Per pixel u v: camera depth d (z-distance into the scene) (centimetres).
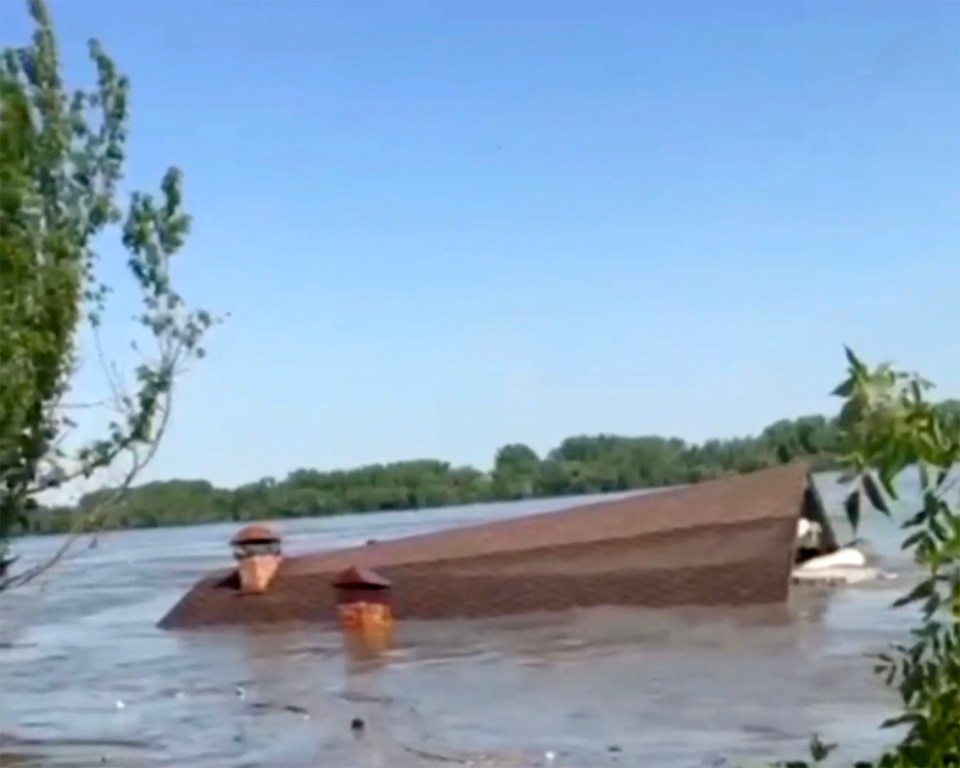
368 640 3095
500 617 3262
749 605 3100
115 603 4978
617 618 3095
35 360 1289
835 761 1505
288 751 1958
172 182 1395
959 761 339
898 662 368
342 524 12812
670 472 9500
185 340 1405
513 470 14038
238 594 3678
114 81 1368
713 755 1688
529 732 1944
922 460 330
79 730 2270
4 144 1277
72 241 1326
